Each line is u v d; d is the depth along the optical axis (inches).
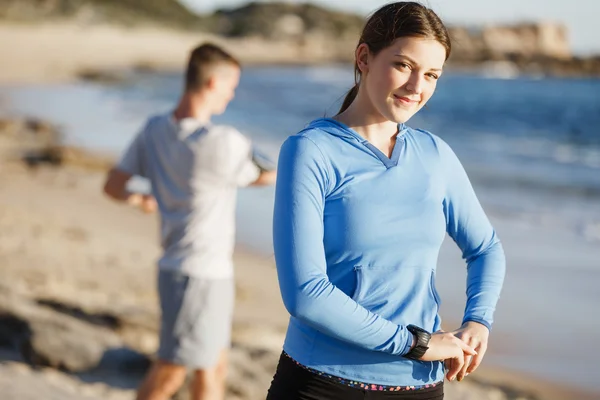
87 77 2372.0
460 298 354.6
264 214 531.5
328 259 92.0
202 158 165.9
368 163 92.5
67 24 5880.9
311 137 92.5
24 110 1242.6
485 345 93.3
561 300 359.3
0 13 5492.1
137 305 295.7
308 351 93.0
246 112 1530.5
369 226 90.8
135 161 172.1
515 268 417.1
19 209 490.9
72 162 697.0
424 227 93.0
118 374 219.9
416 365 92.1
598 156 992.2
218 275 166.7
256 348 249.0
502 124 1523.1
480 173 809.5
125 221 491.5
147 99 1654.8
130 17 7076.8
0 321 231.0
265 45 7568.9
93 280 334.3
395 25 89.7
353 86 99.7
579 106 2176.4
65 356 218.8
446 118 1632.6
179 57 4483.3
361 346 88.4
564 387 266.8
